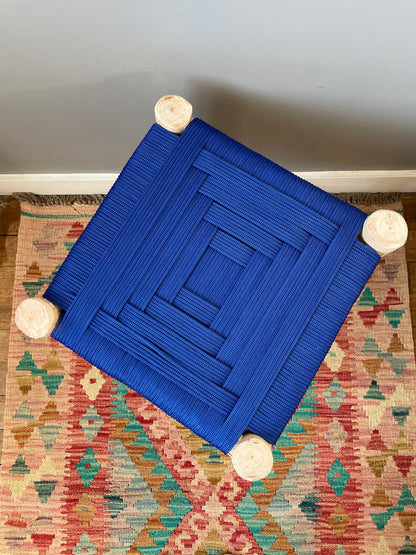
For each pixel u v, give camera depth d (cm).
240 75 84
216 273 76
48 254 124
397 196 123
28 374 119
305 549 112
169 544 112
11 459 115
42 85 87
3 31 75
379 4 69
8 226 126
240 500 113
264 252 76
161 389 74
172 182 77
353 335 119
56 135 103
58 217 126
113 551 112
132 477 115
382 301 120
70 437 116
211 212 76
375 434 115
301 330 74
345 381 117
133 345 73
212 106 94
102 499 114
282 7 70
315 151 108
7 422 117
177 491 114
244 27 74
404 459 114
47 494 114
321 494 113
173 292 75
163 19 73
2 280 124
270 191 77
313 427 115
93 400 117
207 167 77
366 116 95
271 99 91
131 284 75
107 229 77
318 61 80
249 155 78
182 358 73
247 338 74
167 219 76
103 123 99
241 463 70
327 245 76
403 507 112
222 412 73
